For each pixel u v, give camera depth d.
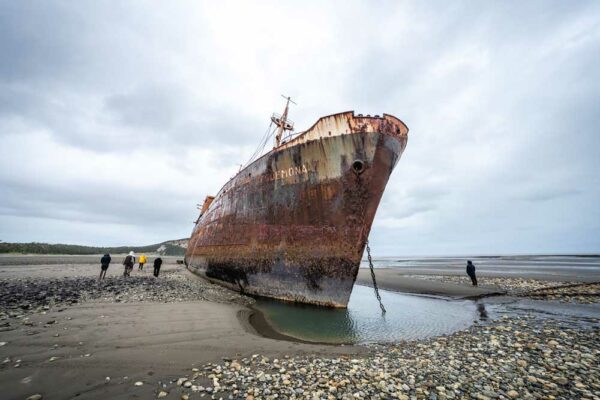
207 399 3.66
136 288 12.39
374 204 10.06
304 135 10.91
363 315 9.38
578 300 11.82
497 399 3.82
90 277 17.23
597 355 5.41
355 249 9.92
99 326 6.47
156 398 3.62
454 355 5.55
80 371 4.25
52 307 8.14
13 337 5.49
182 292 11.98
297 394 3.88
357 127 9.98
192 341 5.88
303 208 10.89
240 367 4.73
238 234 13.90
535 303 11.44
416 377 4.50
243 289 13.05
